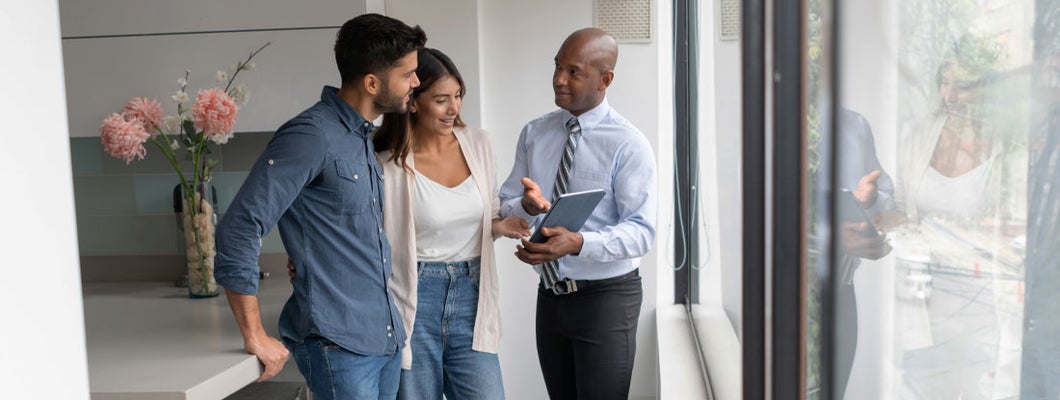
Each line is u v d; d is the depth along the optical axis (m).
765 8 1.06
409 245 2.48
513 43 3.94
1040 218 0.68
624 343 2.74
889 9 0.87
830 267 1.01
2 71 0.97
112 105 3.55
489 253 2.62
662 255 4.01
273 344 2.21
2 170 0.96
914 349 0.87
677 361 3.07
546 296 2.84
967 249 0.77
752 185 1.10
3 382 0.96
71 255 1.09
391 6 3.85
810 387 1.07
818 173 1.02
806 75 1.03
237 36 3.49
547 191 2.87
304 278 2.19
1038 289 0.69
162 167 3.86
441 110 2.49
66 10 3.53
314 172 2.10
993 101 0.72
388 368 2.39
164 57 3.52
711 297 2.66
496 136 3.98
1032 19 0.68
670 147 4.04
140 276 3.81
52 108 1.06
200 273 3.17
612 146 2.73
